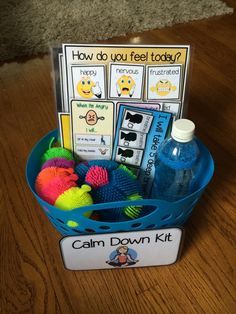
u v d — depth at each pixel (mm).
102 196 435
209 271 473
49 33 958
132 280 464
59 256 490
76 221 418
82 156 512
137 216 450
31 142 667
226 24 1028
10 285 459
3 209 551
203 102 759
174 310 435
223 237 514
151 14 1045
